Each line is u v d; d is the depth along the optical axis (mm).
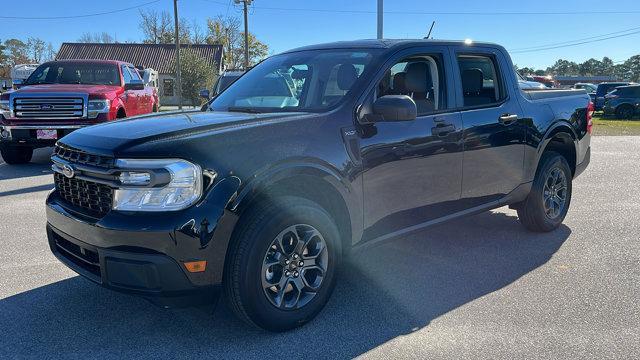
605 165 9789
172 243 2699
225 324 3332
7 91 9656
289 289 3191
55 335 3193
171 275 2742
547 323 3332
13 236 5133
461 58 4316
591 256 4586
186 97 43281
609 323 3324
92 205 3033
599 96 30234
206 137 2916
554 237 5141
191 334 3209
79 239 2990
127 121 3467
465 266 4359
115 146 2871
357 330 3260
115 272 2807
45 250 4723
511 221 5703
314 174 3152
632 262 4430
